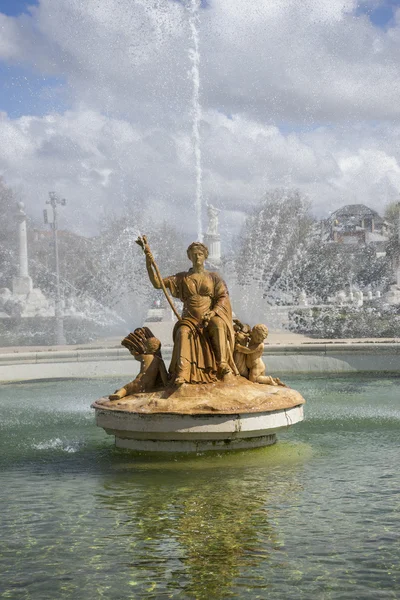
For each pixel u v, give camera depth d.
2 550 4.94
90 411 11.18
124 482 6.63
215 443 7.58
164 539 5.09
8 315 37.66
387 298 38.72
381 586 4.29
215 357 7.67
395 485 6.46
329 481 6.59
